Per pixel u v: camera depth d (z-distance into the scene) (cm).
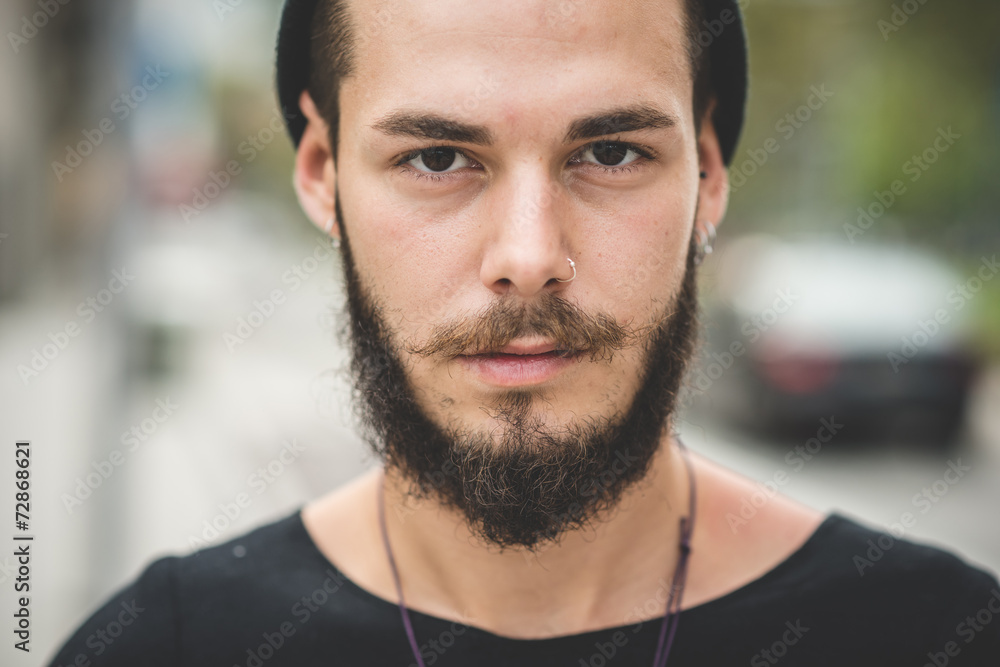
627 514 131
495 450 119
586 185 120
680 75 124
